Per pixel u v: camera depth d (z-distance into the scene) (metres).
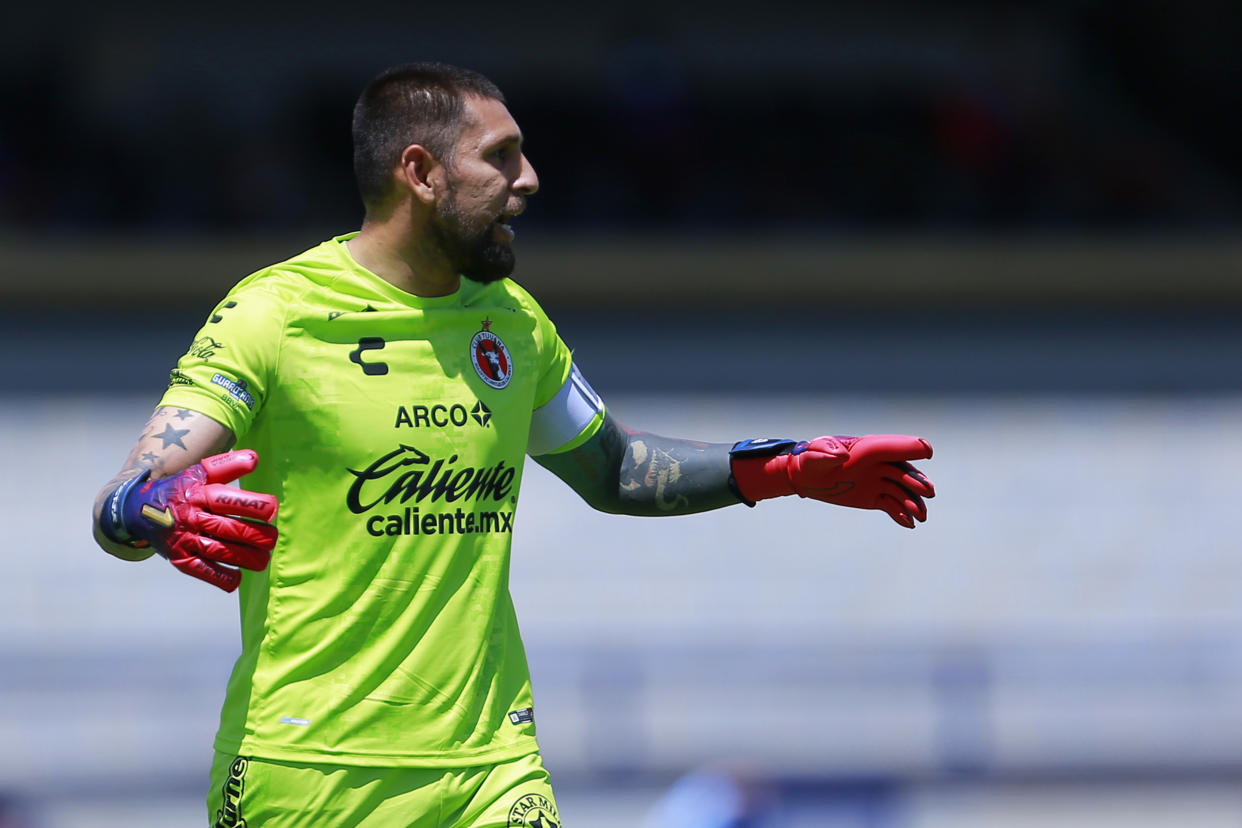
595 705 33.22
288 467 8.45
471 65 54.16
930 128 53.06
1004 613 38.34
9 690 32.91
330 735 8.38
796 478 9.62
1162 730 33.81
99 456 38.56
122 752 32.34
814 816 29.70
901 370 41.78
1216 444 41.25
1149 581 39.12
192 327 40.31
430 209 8.62
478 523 8.79
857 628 37.88
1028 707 33.62
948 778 31.69
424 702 8.50
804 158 51.06
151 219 46.25
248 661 8.58
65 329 39.38
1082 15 57.31
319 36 53.34
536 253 41.22
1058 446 41.16
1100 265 42.19
